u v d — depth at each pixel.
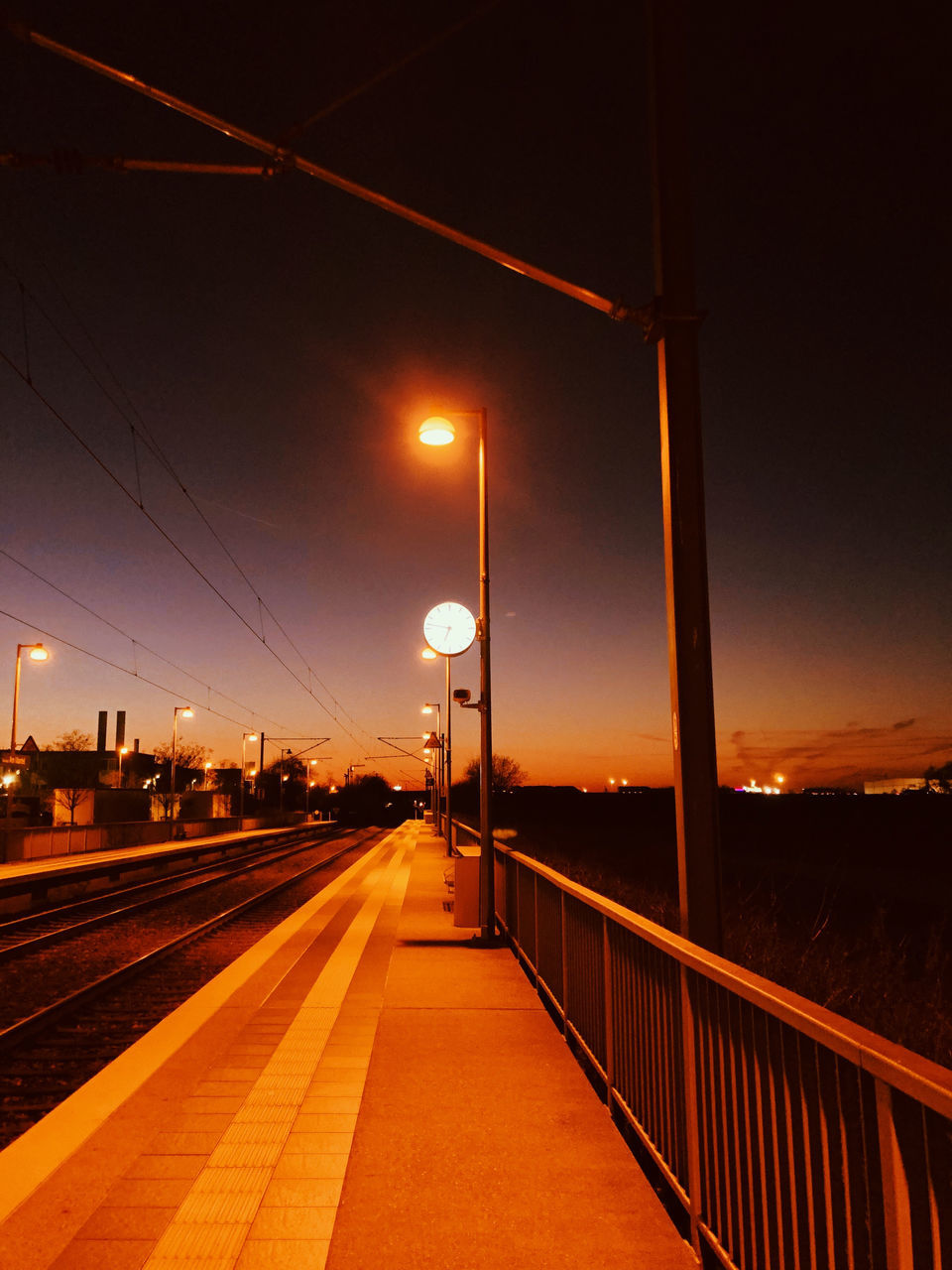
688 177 4.91
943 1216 1.94
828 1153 2.41
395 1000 7.91
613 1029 5.08
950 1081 1.83
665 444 4.77
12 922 15.89
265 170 5.57
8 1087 6.72
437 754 55.22
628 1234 3.60
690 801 4.43
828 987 7.79
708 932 4.32
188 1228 3.66
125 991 10.06
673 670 4.57
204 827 52.56
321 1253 3.45
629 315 4.89
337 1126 4.82
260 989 8.66
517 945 10.27
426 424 11.99
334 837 62.41
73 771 79.50
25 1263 3.38
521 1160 4.34
